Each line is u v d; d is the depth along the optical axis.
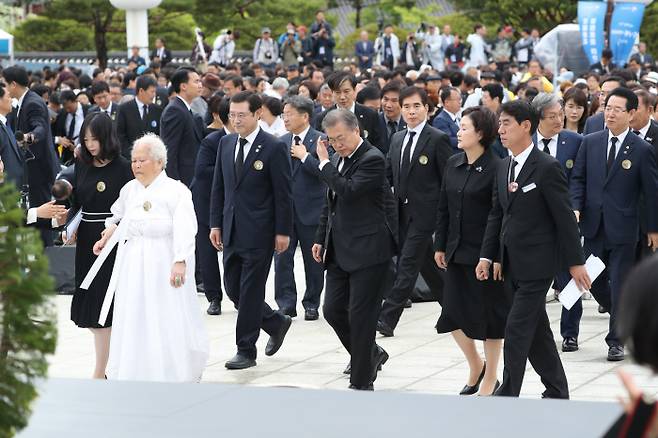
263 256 24.42
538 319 19.98
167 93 38.62
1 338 9.40
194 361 21.39
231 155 24.73
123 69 73.75
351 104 31.52
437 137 26.95
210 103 32.69
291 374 23.91
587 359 24.81
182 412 12.26
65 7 97.56
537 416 11.95
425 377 23.38
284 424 11.83
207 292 30.73
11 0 106.06
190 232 21.16
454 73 48.06
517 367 19.59
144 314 21.09
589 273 20.94
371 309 21.39
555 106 26.56
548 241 19.75
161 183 21.39
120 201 21.86
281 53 83.88
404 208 27.23
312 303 29.91
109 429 11.74
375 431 11.55
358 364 21.48
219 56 85.31
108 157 22.23
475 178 20.94
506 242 19.94
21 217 9.42
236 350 26.34
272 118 32.19
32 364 9.58
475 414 12.04
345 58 104.38
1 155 31.73
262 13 103.81
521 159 19.94
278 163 24.23
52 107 46.50
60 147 45.06
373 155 21.11
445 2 135.75
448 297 21.22
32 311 9.44
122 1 81.06
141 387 13.18
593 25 60.56
